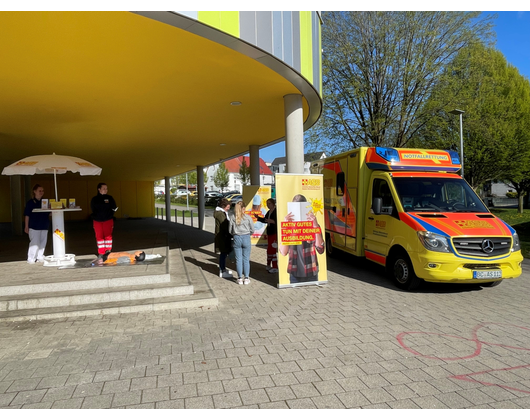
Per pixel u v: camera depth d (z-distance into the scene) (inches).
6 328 191.2
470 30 738.2
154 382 136.5
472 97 766.5
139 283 246.8
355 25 744.3
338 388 132.4
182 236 637.9
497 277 241.6
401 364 151.2
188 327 192.4
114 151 552.7
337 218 374.0
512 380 138.7
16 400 124.6
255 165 517.0
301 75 244.7
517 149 883.4
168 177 1032.2
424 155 310.3
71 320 202.7
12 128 374.6
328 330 188.1
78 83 243.9
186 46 193.6
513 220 919.0
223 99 291.3
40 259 317.4
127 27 170.2
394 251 279.1
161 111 322.7
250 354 160.2
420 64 742.5
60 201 299.9
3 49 190.4
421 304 231.9
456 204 284.0
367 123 768.9
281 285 270.5
